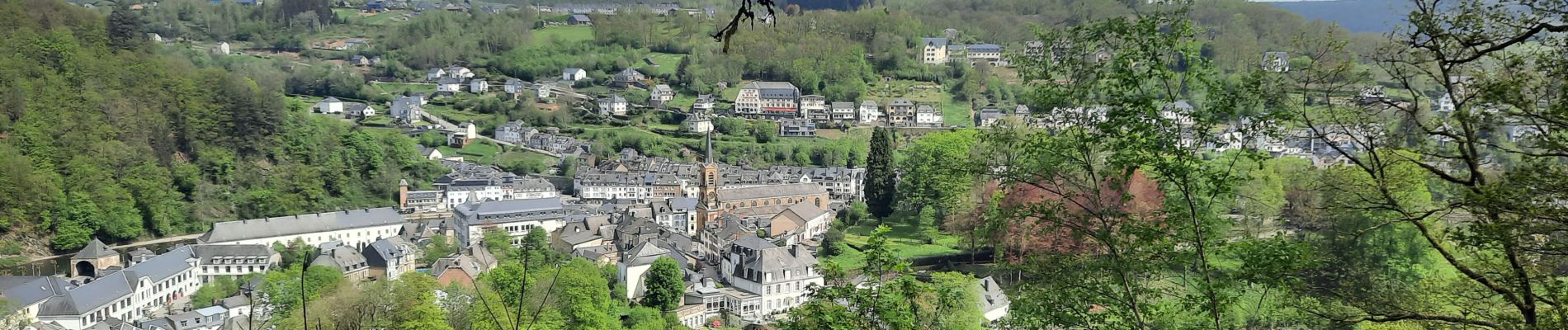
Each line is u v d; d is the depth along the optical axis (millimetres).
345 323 72188
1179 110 27344
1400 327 39625
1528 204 23531
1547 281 25984
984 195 105625
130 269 116812
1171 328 30156
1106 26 27672
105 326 100500
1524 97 24203
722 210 168875
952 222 118875
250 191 180625
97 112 178500
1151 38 27125
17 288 100625
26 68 181000
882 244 32688
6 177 148625
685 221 179750
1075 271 30656
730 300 110438
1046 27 30219
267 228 157250
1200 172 27953
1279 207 94062
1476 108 26328
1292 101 28641
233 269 133875
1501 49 23641
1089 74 28750
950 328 53594
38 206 150250
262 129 193875
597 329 88250
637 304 111812
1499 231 23938
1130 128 27688
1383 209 29672
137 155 171625
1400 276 63562
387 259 131125
